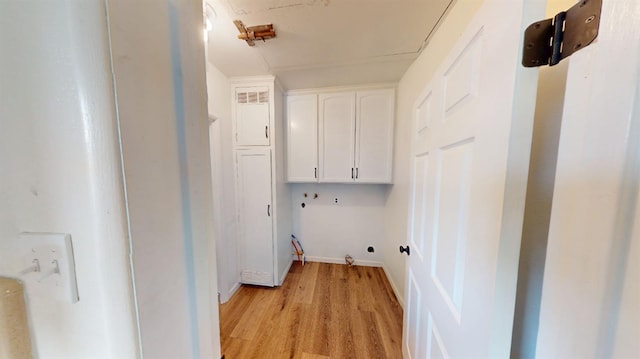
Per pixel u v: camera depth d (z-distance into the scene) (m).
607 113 0.29
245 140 2.21
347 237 2.92
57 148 0.30
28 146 0.31
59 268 0.32
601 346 0.30
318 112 2.47
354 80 2.25
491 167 0.50
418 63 1.72
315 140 2.49
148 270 0.33
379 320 1.87
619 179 0.28
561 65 0.50
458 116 0.69
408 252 1.33
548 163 0.54
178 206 0.39
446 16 1.25
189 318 0.43
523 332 0.60
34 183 0.32
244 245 2.33
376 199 2.82
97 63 0.27
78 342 0.34
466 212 0.63
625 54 0.27
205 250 0.46
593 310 0.31
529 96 0.43
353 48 1.60
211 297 0.49
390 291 2.29
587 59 0.32
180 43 0.38
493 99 0.50
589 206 0.31
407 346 1.34
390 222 2.52
